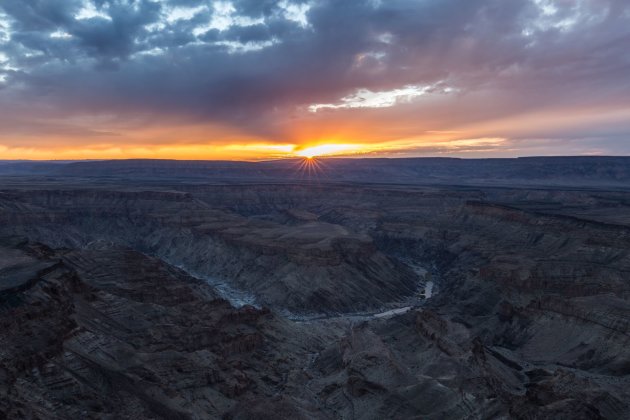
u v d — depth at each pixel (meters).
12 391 67.31
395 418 83.81
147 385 83.06
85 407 72.06
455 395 85.00
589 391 86.88
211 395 87.56
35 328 79.81
